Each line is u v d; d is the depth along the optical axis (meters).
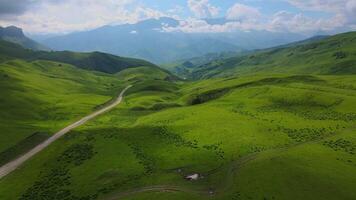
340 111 123.12
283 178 67.06
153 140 107.12
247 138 97.31
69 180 83.12
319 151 82.50
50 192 77.75
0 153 106.19
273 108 137.12
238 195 62.66
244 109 138.62
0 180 88.62
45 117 159.25
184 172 79.25
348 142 89.00
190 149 93.75
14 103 167.88
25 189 81.12
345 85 176.38
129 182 76.88
